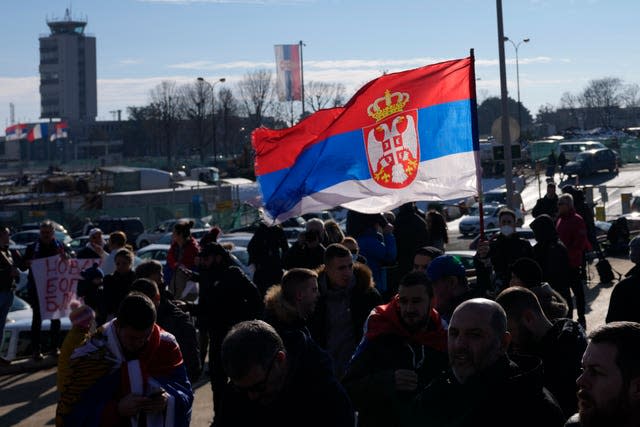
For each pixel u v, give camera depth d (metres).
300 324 6.01
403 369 5.19
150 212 56.59
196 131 125.44
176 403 5.51
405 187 8.92
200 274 9.71
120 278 10.05
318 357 4.34
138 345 5.41
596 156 67.44
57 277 12.65
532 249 10.00
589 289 17.45
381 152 8.91
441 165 8.85
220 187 62.03
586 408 3.38
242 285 9.27
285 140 9.23
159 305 7.85
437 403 4.16
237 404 4.27
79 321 6.69
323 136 8.97
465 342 4.08
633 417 3.31
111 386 5.40
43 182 74.19
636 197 42.41
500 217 9.81
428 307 5.38
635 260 7.34
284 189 9.10
